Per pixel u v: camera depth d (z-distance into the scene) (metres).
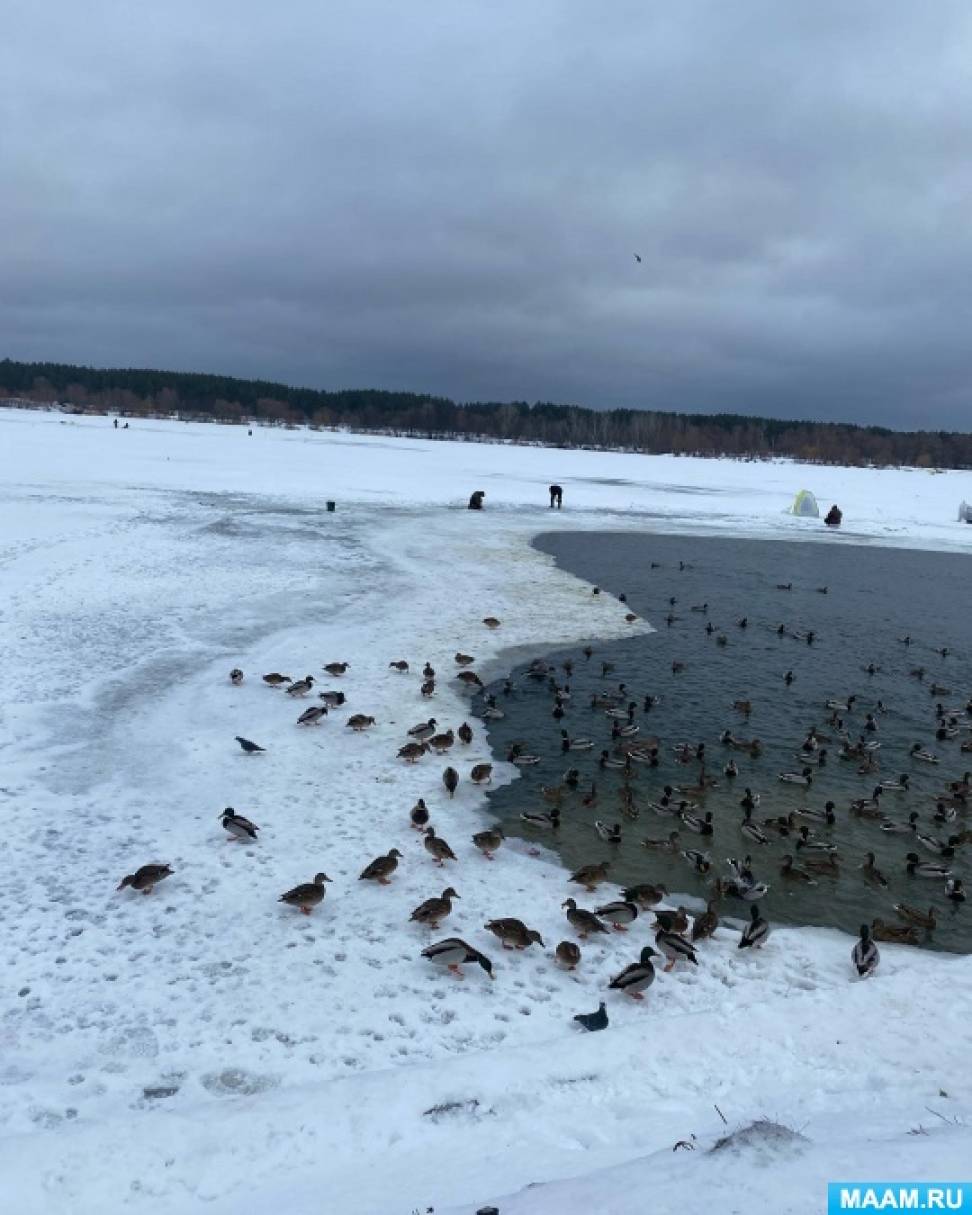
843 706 22.78
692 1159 6.45
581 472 98.56
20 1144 7.30
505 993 10.68
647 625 30.52
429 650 25.19
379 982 10.70
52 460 65.19
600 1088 8.62
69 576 29.48
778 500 77.56
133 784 15.59
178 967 10.74
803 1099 8.30
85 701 19.19
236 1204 6.79
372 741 18.48
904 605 37.53
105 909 11.86
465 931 11.93
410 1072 8.66
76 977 10.42
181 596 28.50
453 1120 8.09
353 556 37.69
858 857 15.12
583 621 30.14
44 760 16.20
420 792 16.27
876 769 18.91
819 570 45.09
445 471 85.50
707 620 32.12
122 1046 9.30
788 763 19.06
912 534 60.41
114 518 41.12
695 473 108.75
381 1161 7.44
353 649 24.64
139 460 70.81
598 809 16.28
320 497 57.16
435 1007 10.30
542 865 14.07
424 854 13.98
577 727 20.28
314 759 17.33
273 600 29.11
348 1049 9.46
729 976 11.36
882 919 13.21
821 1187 5.70
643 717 21.38
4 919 11.45
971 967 11.30
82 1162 7.18
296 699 20.42
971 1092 8.41
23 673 20.50
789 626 32.16
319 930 11.71
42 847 13.27
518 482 78.81
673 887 13.78
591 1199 5.93
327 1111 8.06
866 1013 9.95
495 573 36.91
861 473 131.25
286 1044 9.49
